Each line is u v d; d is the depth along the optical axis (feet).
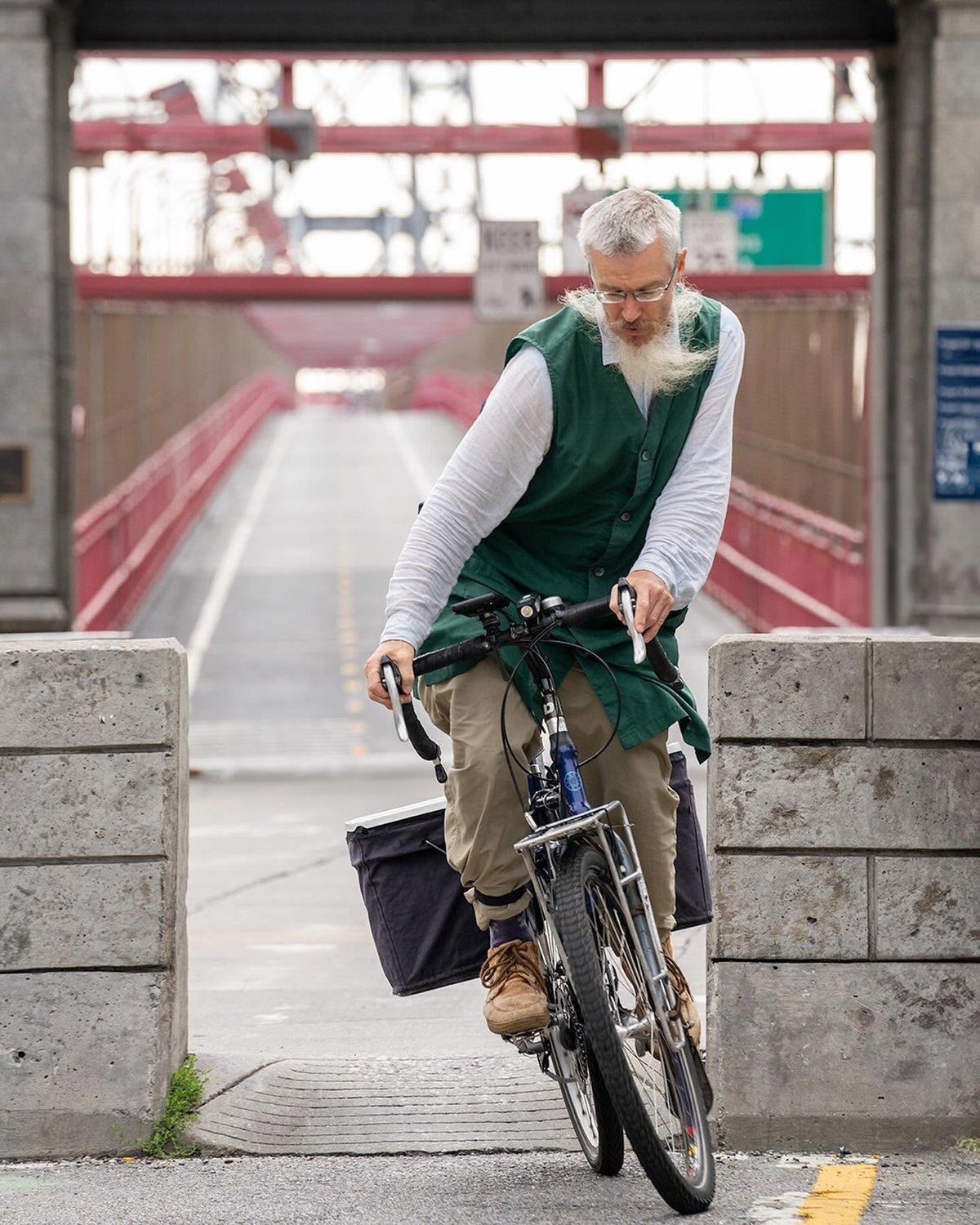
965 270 125.18
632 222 33.32
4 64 124.16
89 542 202.18
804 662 38.19
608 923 33.91
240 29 132.05
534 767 34.86
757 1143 38.42
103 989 38.99
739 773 38.32
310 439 508.53
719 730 38.37
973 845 38.32
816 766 38.27
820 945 38.34
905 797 38.24
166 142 219.20
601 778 36.24
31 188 124.67
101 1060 38.99
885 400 130.52
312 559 280.31
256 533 310.86
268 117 175.01
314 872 87.56
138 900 38.83
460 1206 34.83
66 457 127.75
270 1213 34.55
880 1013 38.37
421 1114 41.11
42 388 125.39
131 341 246.47
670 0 132.46
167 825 38.75
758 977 38.42
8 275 124.98
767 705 38.22
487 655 35.45
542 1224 33.37
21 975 38.96
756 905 38.34
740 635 38.65
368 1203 35.24
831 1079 38.37
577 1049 35.45
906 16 127.34
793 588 201.77
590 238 33.68
